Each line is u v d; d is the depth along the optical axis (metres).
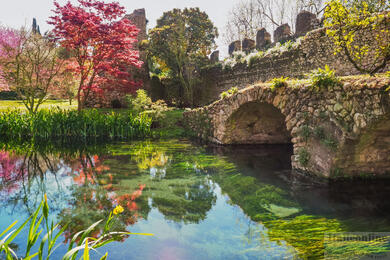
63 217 3.23
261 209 3.56
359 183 4.55
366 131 3.86
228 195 4.12
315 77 4.66
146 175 5.29
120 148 8.59
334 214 3.35
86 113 11.60
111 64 12.23
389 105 3.43
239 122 9.00
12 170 5.74
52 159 6.91
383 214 3.30
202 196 4.08
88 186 4.54
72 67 12.04
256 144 9.46
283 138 9.76
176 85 20.66
